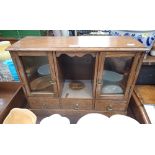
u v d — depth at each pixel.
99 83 0.72
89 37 0.74
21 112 0.72
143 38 0.73
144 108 0.73
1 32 0.89
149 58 0.82
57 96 0.80
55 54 0.64
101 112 0.85
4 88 0.89
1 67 0.83
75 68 0.90
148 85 0.89
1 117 0.70
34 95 0.80
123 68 0.73
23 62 0.71
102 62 0.65
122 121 0.64
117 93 0.78
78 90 0.85
